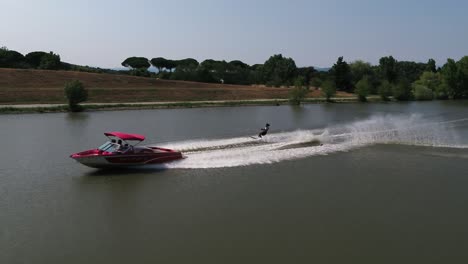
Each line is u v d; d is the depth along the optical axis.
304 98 83.75
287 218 14.88
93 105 58.31
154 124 40.97
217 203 16.39
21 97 63.00
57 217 14.98
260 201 16.62
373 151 26.30
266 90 94.88
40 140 30.50
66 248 12.62
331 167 22.19
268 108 65.31
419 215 15.22
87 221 14.65
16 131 35.31
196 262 11.75
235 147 26.84
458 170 21.58
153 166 21.66
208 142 28.80
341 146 27.72
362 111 60.47
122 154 20.45
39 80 78.94
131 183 18.97
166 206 16.09
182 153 24.56
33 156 24.55
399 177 20.28
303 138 30.91
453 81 94.19
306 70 133.25
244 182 19.23
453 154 25.42
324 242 12.99
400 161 23.64
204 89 88.06
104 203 16.42
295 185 18.80
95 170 21.17
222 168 21.59
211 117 49.03
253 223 14.43
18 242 12.96
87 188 18.27
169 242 13.02
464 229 14.01
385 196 17.34
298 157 24.33
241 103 70.69
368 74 123.06
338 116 52.00
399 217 15.02
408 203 16.48
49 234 13.58
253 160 23.36
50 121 42.88
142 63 146.00
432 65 134.12
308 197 17.14
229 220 14.70
